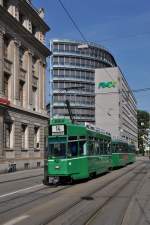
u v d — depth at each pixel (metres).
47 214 13.12
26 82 50.28
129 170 41.28
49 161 23.91
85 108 115.31
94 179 27.98
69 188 21.62
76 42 115.38
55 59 113.06
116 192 19.61
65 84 113.31
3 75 43.44
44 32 56.97
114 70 108.50
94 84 117.06
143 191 20.14
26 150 48.72
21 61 49.25
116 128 114.50
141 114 159.75
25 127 49.25
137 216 12.79
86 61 117.44
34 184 24.56
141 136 159.88
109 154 35.09
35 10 51.88
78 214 13.14
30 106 51.00
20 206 15.03
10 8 44.88
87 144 25.94
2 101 41.12
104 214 13.18
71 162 23.78
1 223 11.61
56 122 24.14
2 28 42.59
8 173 39.78
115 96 114.69
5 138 43.03
